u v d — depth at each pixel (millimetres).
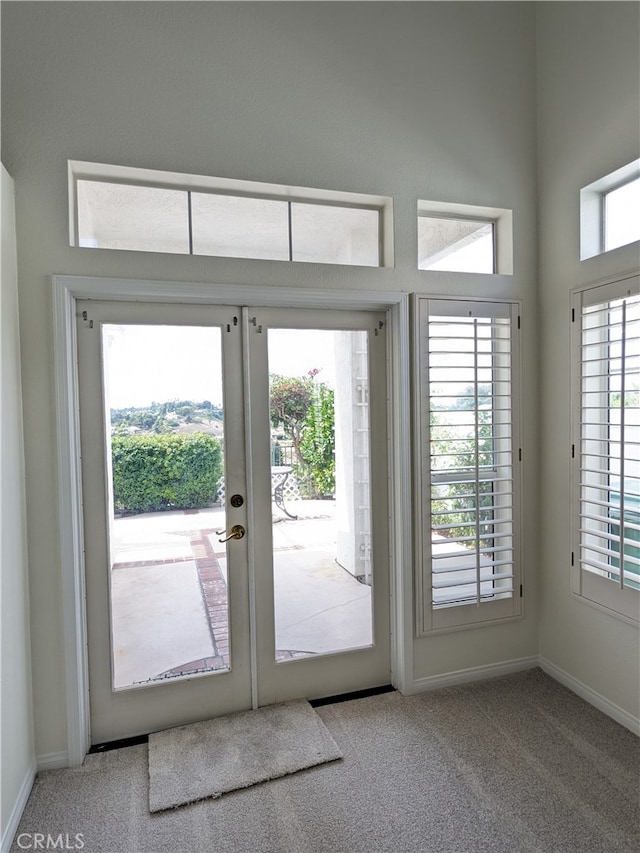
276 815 1642
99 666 2014
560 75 2324
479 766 1854
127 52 1904
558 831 1561
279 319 2223
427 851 1499
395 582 2393
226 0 2018
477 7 2369
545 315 2473
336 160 2166
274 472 2242
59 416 1848
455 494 2389
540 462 2525
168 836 1567
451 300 2348
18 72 1799
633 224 2104
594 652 2232
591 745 1969
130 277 1920
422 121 2295
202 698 2150
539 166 2479
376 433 2393
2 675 1552
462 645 2449
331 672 2350
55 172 1832
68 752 1887
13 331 1743
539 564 2545
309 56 2125
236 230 2162
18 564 1736
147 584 2084
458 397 2373
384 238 2330
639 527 1921
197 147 1983
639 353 1942
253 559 2209
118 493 2049
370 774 1819
